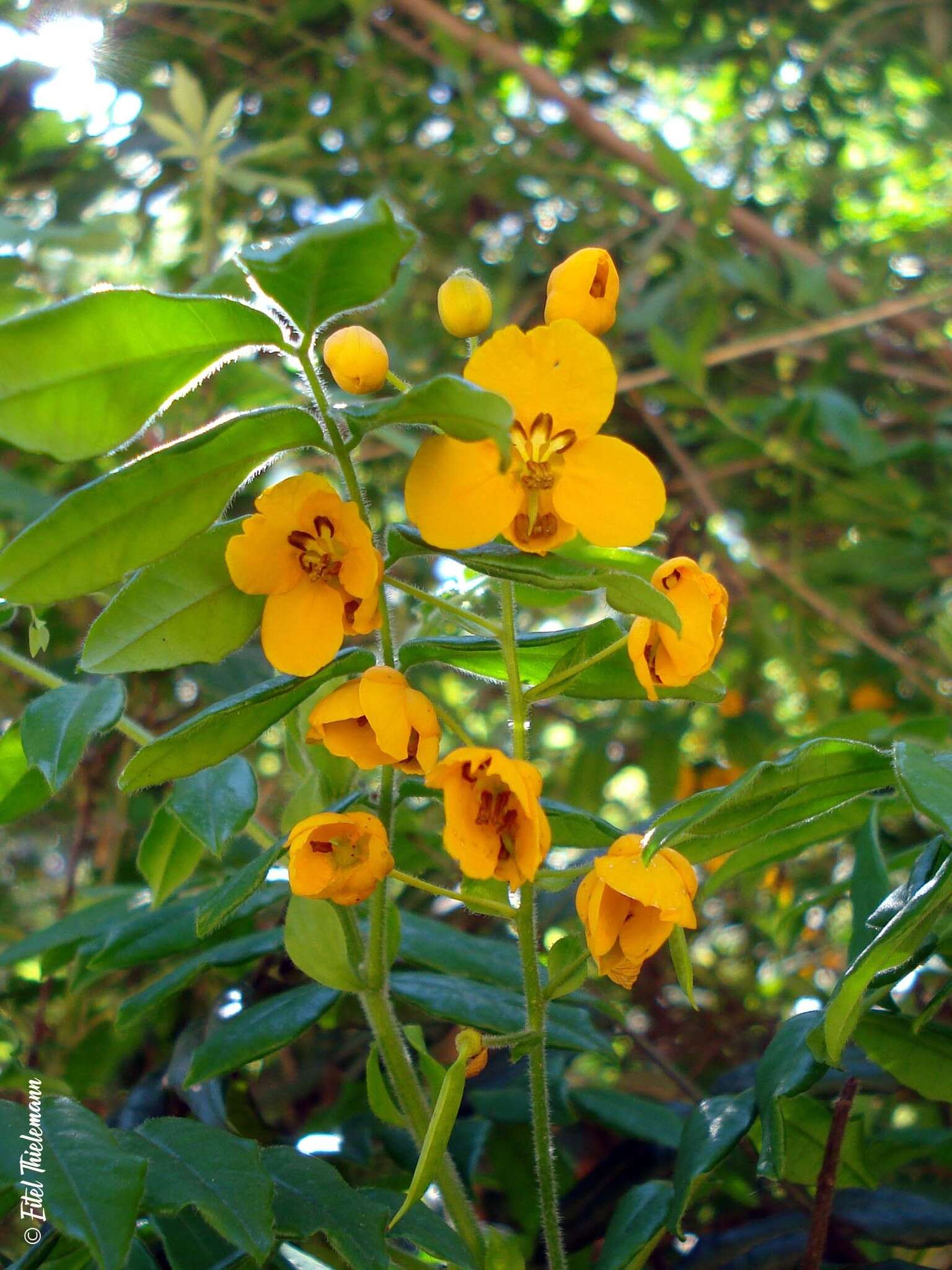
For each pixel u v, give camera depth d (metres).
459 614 0.20
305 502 0.18
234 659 0.39
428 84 0.62
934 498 0.51
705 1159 0.22
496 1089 0.31
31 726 0.22
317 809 0.22
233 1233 0.18
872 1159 0.28
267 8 0.58
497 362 0.19
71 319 0.16
